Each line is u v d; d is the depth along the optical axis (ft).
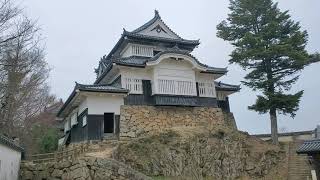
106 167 57.93
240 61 107.45
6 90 73.05
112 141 88.58
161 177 72.08
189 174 77.25
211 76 109.40
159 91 97.96
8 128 82.53
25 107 108.06
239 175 86.53
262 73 107.55
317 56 104.22
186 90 101.71
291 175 89.40
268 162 93.04
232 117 115.44
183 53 101.09
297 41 104.12
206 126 97.14
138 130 92.73
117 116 93.20
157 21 118.21
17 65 69.77
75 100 97.30
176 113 100.22
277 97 100.48
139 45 112.88
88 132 88.58
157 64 98.68
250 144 95.96
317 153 76.54
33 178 62.23
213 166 82.99
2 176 52.31
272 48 101.14
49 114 136.87
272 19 110.11
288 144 102.89
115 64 95.86
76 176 58.23
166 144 79.87
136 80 99.50
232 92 117.29
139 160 73.51
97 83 116.16
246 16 111.04
